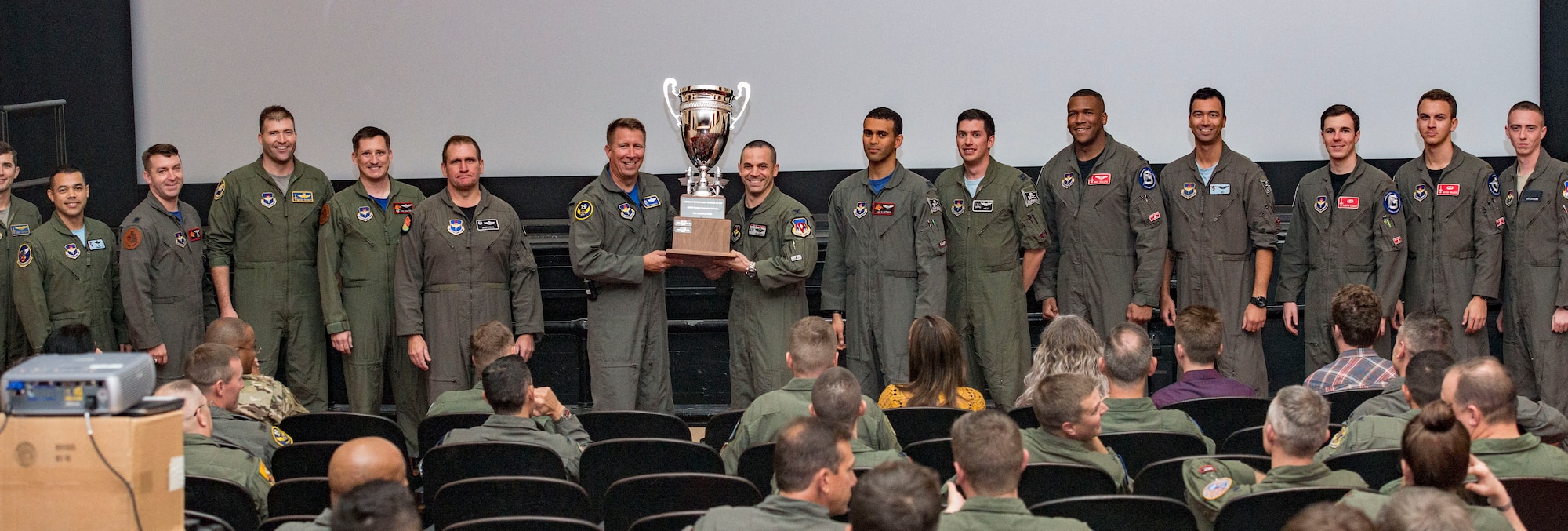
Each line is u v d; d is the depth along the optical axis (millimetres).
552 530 2527
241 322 4414
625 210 5160
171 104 6551
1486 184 5395
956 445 2457
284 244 5398
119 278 5227
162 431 2430
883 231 5305
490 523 2525
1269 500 2566
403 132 6523
